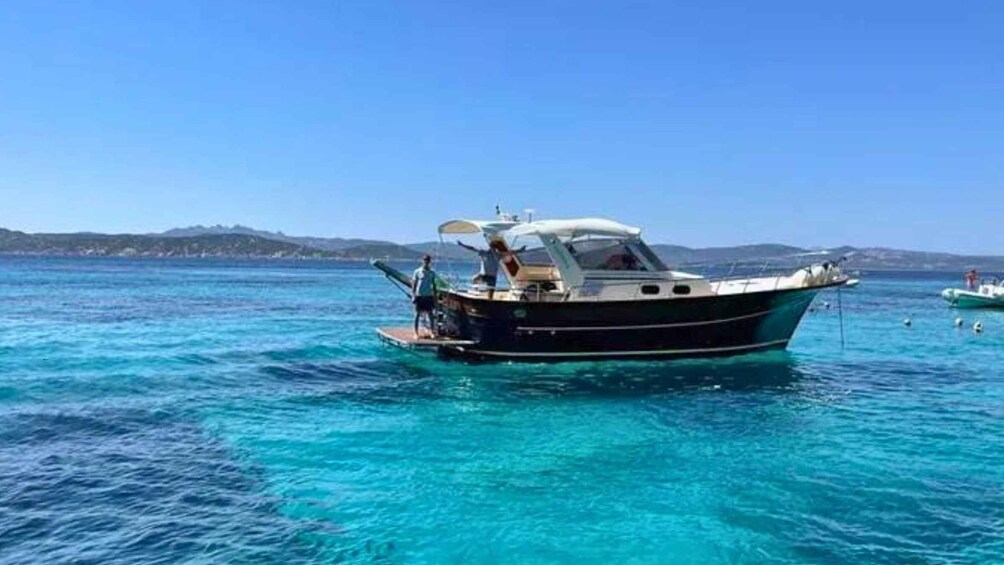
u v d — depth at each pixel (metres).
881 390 15.24
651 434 11.40
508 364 17.34
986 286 42.31
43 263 129.88
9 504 7.98
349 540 7.21
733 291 18.14
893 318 35.84
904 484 8.93
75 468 9.27
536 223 17.72
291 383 15.47
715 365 17.55
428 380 15.84
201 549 6.93
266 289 58.16
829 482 9.01
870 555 6.91
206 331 25.36
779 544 7.16
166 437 10.88
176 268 120.44
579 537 7.34
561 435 11.33
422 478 9.14
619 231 17.48
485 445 10.71
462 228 19.20
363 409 13.07
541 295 17.39
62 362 17.36
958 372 17.88
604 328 17.02
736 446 10.73
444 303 18.33
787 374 16.97
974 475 9.28
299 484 8.85
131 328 25.66
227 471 9.30
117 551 6.85
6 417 11.80
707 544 7.16
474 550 7.01
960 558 6.85
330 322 29.88
